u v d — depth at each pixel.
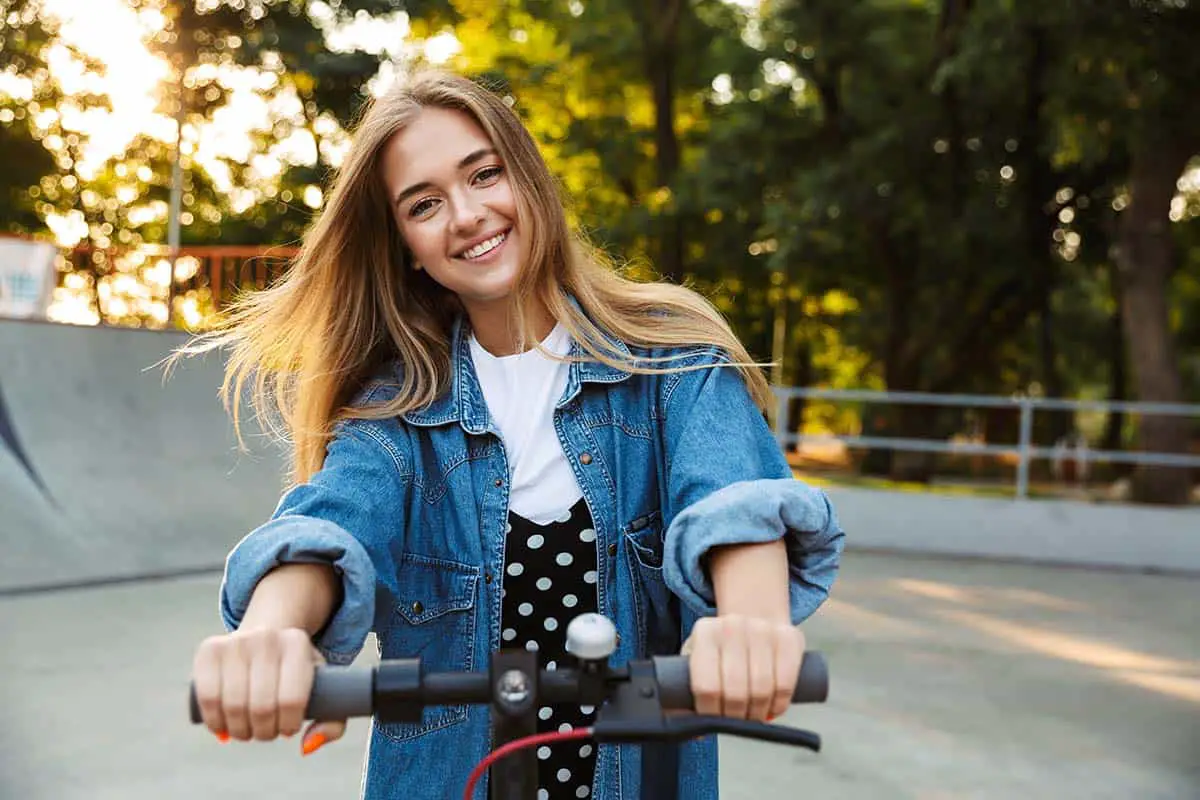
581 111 18.06
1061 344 23.73
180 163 13.77
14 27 19.23
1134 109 11.88
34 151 19.73
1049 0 11.44
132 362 7.32
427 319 1.40
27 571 6.06
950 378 16.62
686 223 16.11
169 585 6.35
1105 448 23.34
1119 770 3.60
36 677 4.34
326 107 17.30
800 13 15.25
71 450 6.75
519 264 1.31
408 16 16.77
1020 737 3.95
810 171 14.75
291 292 1.41
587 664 0.92
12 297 9.62
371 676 0.92
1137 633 5.93
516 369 1.38
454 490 1.33
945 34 14.48
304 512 1.18
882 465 18.97
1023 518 8.88
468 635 1.31
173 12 16.50
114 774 3.32
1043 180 14.69
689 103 18.52
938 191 14.35
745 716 0.94
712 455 1.21
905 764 3.62
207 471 7.40
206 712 0.90
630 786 1.32
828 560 1.12
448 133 1.29
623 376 1.35
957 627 5.91
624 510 1.33
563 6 17.22
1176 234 17.69
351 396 1.42
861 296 19.30
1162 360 12.40
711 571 1.09
